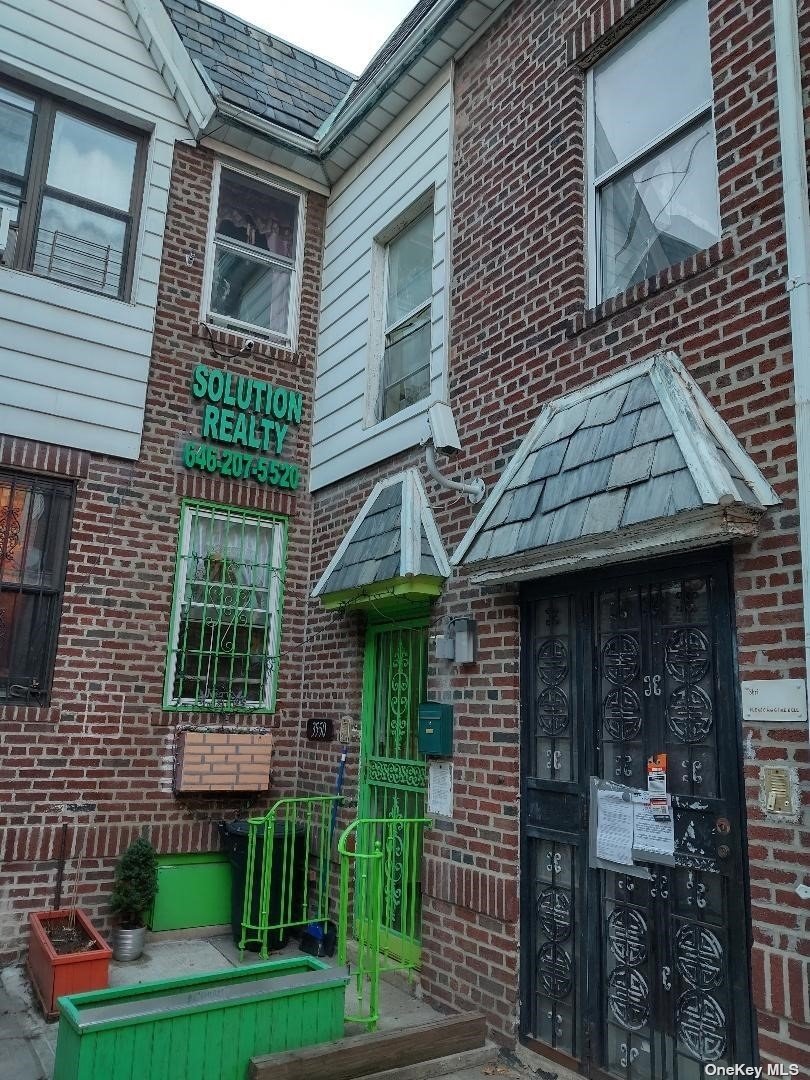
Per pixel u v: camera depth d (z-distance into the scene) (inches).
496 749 197.2
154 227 282.8
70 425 256.1
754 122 161.5
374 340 284.5
